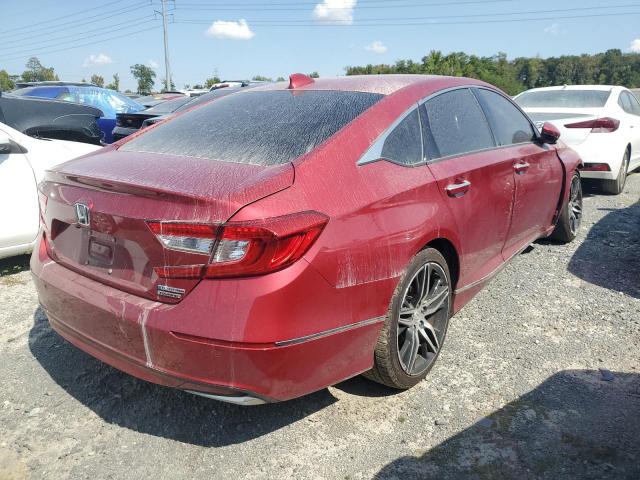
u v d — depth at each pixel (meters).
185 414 2.65
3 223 4.21
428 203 2.68
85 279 2.45
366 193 2.38
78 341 2.51
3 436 2.47
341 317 2.24
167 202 2.13
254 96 3.23
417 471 2.26
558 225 4.94
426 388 2.85
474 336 3.39
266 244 1.99
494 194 3.29
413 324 2.74
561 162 4.54
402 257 2.47
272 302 2.00
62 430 2.52
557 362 3.08
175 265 2.08
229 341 1.98
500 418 2.59
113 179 2.30
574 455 2.32
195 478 2.24
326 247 2.14
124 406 2.71
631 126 7.64
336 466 2.30
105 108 10.28
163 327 2.06
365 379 2.94
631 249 5.00
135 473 2.26
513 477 2.21
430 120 2.99
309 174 2.26
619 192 7.57
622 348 3.23
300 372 2.16
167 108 8.59
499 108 3.83
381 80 3.15
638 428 2.49
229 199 2.04
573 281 4.25
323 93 3.01
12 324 3.56
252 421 2.60
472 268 3.22
